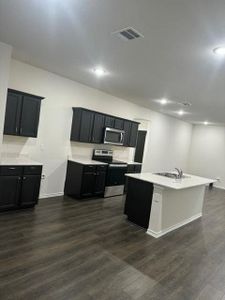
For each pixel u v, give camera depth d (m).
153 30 2.32
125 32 2.45
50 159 4.71
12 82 3.88
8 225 3.27
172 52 2.79
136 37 2.53
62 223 3.59
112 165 5.41
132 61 3.29
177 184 3.65
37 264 2.44
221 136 8.99
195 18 2.00
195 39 2.39
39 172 3.97
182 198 4.18
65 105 4.77
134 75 3.94
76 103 4.97
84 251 2.85
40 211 3.95
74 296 2.04
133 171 6.27
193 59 2.92
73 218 3.85
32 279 2.19
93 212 4.26
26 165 3.76
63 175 5.01
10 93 3.62
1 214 3.61
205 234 3.93
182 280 2.51
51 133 4.63
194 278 2.57
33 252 2.67
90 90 5.22
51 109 4.55
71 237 3.17
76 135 4.86
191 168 9.65
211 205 5.96
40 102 4.04
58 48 3.14
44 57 3.58
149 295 2.19
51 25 2.48
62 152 4.91
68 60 3.59
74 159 5.05
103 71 3.94
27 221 3.47
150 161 7.67
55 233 3.22
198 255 3.13
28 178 3.83
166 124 8.10
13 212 3.74
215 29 2.14
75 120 4.89
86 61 3.53
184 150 9.40
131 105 6.44
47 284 2.15
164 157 8.30
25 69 4.03
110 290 2.19
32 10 2.22
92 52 3.14
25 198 3.85
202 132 9.45
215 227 4.33
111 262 2.68
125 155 6.62
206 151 9.32
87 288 2.17
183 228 4.12
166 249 3.20
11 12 2.30
